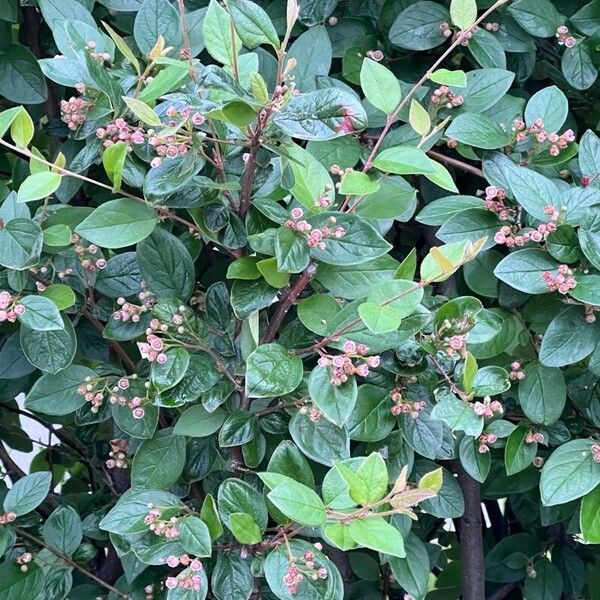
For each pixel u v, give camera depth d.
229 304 0.48
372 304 0.39
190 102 0.39
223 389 0.46
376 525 0.37
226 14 0.43
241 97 0.37
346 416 0.41
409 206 0.47
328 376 0.41
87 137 0.49
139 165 0.47
